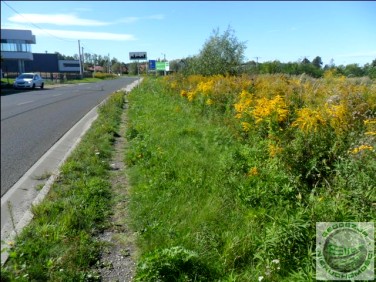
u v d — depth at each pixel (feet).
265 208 13.43
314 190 13.46
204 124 32.42
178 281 9.97
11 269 10.18
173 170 18.74
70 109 51.55
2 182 18.24
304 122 16.47
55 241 11.73
